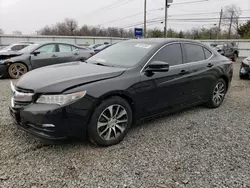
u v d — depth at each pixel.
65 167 2.36
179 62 3.66
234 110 4.45
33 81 2.66
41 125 2.41
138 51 3.43
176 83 3.52
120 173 2.29
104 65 3.31
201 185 2.13
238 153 2.74
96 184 2.11
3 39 27.52
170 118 3.90
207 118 3.95
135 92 2.96
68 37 31.09
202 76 3.99
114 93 2.75
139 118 3.15
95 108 2.62
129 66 3.13
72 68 3.10
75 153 2.64
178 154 2.68
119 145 2.88
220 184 2.15
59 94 2.42
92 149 2.74
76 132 2.54
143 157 2.60
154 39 3.78
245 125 3.66
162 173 2.30
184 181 2.18
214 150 2.80
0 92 5.54
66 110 2.42
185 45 3.87
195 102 4.03
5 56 7.62
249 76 7.96
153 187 2.09
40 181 2.13
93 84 2.62
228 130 3.44
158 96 3.29
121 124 2.94
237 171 2.36
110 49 3.92
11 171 2.26
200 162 2.52
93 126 2.63
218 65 4.37
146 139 3.06
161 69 3.04
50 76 2.74
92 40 32.34
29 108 2.47
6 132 3.11
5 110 4.06
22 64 7.68
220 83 4.53
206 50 4.33
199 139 3.10
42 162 2.44
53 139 2.45
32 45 8.30
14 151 2.63
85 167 2.37
